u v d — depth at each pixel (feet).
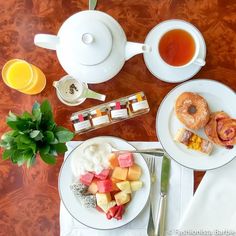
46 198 3.06
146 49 2.62
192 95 2.95
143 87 3.05
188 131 2.95
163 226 2.99
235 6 3.00
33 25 3.09
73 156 3.00
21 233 3.06
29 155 2.52
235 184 3.01
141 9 3.03
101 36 2.57
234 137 2.93
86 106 3.06
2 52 3.10
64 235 3.02
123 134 3.06
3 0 3.10
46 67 3.08
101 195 2.93
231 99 3.00
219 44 3.02
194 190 3.03
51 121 2.60
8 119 2.56
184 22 2.98
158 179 3.05
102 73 2.72
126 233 3.01
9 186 3.08
